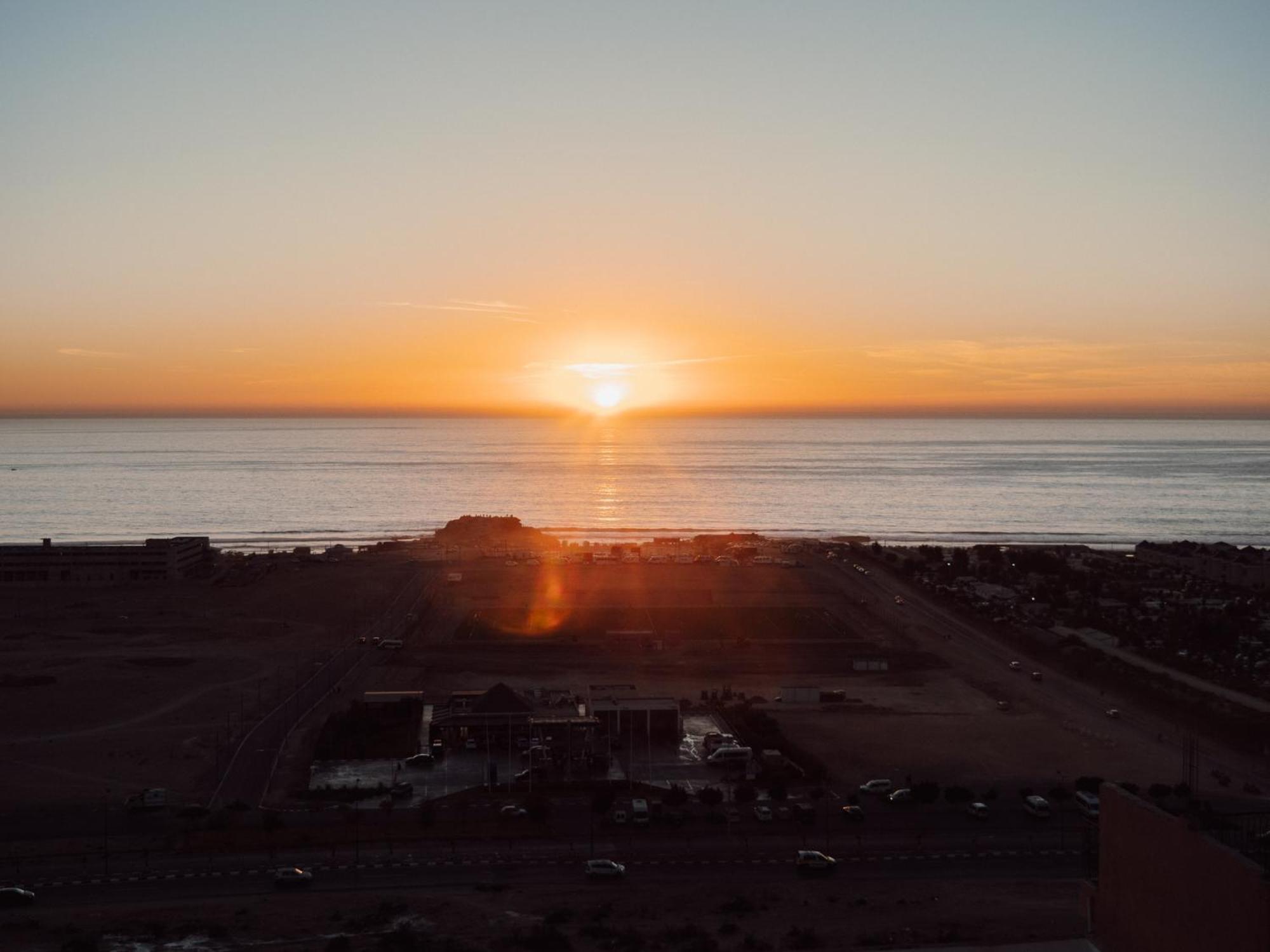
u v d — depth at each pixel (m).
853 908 59.78
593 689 105.50
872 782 82.56
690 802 79.50
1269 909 23.28
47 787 81.94
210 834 71.88
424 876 65.19
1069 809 78.69
